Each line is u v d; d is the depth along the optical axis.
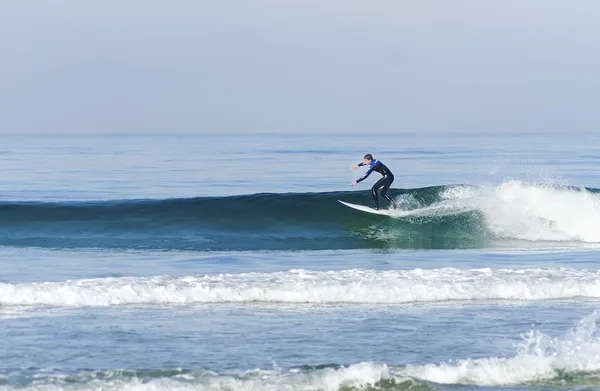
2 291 47.56
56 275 57.31
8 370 34.50
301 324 43.12
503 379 35.06
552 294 50.59
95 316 44.22
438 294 49.94
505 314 45.75
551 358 37.16
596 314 45.75
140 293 48.28
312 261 66.31
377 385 33.94
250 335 40.81
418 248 77.25
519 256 70.25
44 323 42.44
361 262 65.75
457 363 36.31
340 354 37.81
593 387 34.41
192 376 33.97
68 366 35.31
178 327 42.16
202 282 51.06
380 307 47.38
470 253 72.94
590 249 75.75
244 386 33.25
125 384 32.88
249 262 65.12
